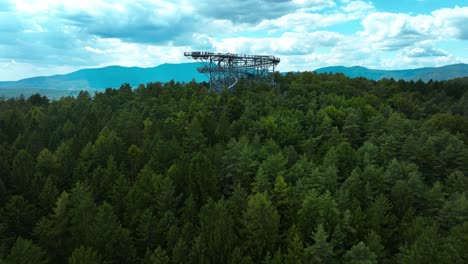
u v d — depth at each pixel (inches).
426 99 6939.0
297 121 4239.7
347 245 2144.4
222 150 3324.3
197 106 4960.6
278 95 5772.6
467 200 2379.4
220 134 3846.0
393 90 7022.6
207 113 4498.0
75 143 3764.8
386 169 3127.5
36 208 2593.5
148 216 2281.0
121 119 4544.8
